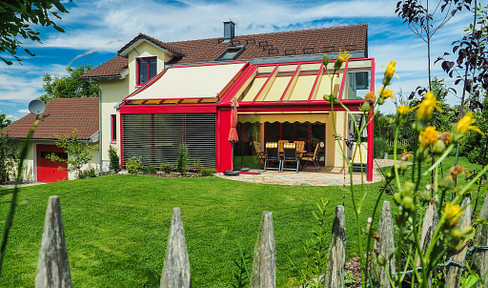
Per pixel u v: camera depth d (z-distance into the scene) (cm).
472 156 1652
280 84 1728
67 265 166
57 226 163
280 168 1689
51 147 2328
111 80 2253
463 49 425
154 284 258
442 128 480
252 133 1980
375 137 2428
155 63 2231
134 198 1022
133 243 643
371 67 1606
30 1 400
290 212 847
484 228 287
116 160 1888
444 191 138
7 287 471
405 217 133
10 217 109
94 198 1022
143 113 1708
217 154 1612
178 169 1599
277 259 545
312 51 2022
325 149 1938
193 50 2464
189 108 1623
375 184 1242
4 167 1798
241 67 1934
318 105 1451
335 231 245
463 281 203
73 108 2600
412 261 161
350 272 443
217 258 561
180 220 206
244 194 1076
